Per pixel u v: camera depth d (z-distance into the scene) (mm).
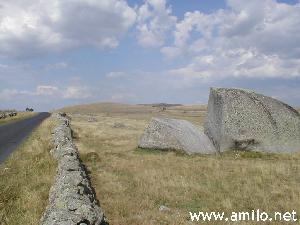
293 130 30188
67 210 10195
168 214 13781
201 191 16875
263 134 29547
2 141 32188
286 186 17953
